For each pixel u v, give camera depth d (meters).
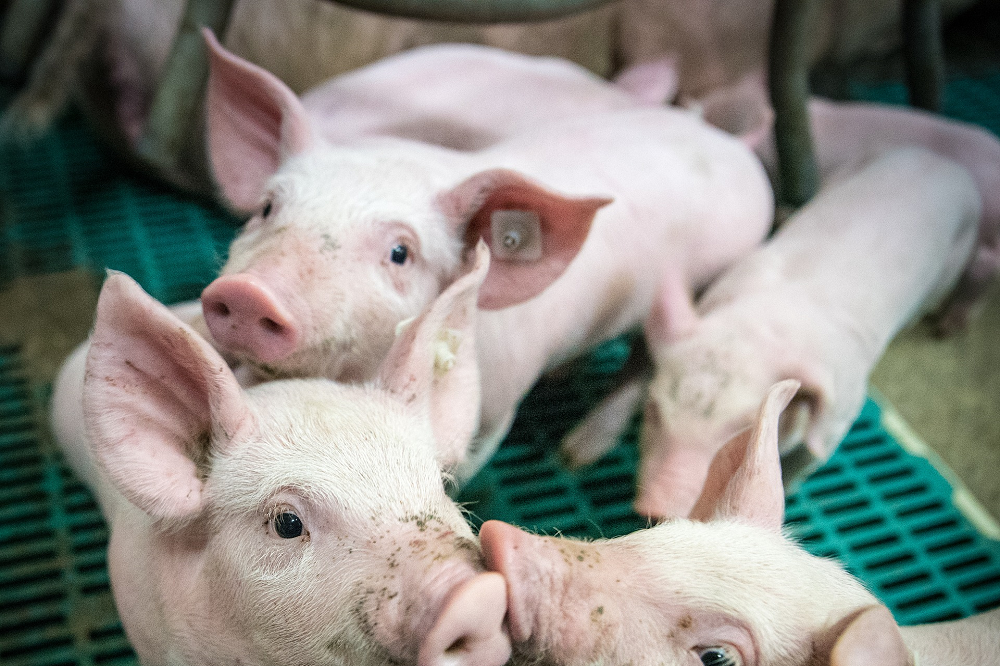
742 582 0.51
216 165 0.71
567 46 1.12
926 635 0.63
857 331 0.79
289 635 0.51
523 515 0.77
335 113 0.91
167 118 0.79
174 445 0.53
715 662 0.51
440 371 0.56
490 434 0.74
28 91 0.90
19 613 0.69
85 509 0.75
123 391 0.51
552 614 0.50
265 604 0.51
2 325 0.86
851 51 1.24
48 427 0.79
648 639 0.51
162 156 0.80
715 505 0.56
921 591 0.75
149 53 0.90
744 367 0.74
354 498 0.51
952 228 0.89
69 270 0.91
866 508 0.80
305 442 0.52
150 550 0.55
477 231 0.67
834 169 0.99
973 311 0.96
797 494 0.81
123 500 0.59
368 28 1.00
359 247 0.62
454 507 0.53
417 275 0.64
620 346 0.92
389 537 0.50
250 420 0.52
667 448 0.73
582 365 0.89
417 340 0.54
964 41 1.34
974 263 0.96
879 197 0.88
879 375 0.92
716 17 1.09
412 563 0.49
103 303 0.50
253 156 0.71
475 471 0.74
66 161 1.03
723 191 0.87
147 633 0.56
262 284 0.57
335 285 0.61
